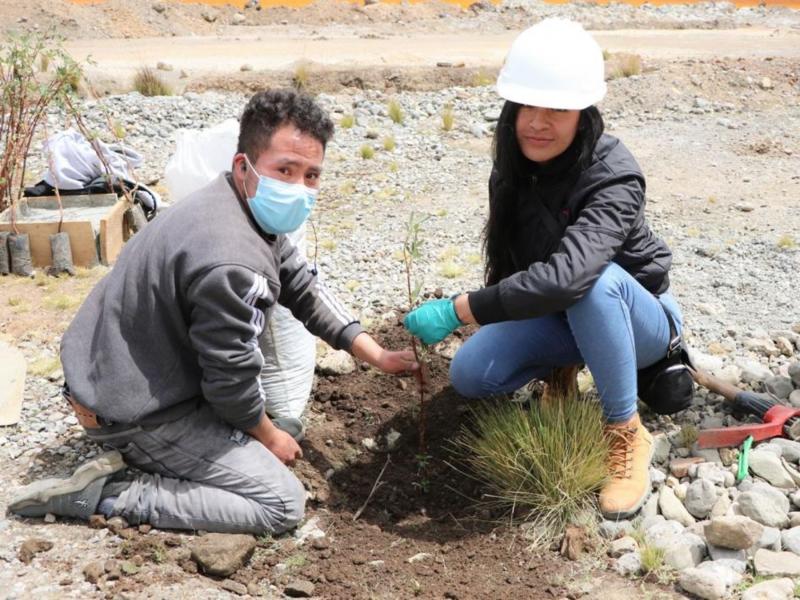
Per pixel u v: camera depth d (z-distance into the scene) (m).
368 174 8.15
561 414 3.33
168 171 3.97
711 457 3.53
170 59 15.37
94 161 6.20
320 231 6.48
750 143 9.25
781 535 3.06
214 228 2.97
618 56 13.46
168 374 3.12
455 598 2.87
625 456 3.30
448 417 3.91
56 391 4.15
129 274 3.09
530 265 3.31
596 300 3.10
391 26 22.92
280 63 14.42
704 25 23.14
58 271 5.52
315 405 4.04
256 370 3.06
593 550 3.09
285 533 3.22
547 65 2.96
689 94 11.42
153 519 3.16
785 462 3.43
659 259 3.41
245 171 3.03
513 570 3.02
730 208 7.01
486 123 10.16
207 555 2.95
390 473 3.62
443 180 7.94
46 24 19.53
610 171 3.12
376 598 2.87
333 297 3.54
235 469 3.14
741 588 2.86
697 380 3.79
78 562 3.00
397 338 4.52
